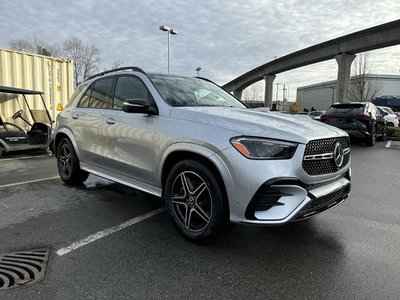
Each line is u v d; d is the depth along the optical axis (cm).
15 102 968
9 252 320
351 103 1270
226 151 302
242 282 274
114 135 435
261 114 364
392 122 2072
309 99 9412
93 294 254
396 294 257
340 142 349
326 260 311
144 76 423
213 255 319
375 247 340
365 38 3334
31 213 428
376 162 877
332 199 338
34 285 264
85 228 381
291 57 4519
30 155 909
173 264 301
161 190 379
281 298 253
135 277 279
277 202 292
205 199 330
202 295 255
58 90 1081
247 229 383
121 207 455
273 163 289
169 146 352
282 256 319
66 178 566
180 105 387
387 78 6769
